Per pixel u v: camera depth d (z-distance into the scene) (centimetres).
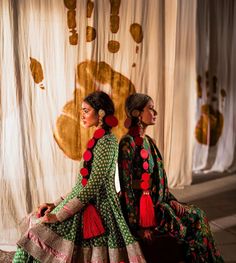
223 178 604
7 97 369
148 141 275
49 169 395
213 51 631
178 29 509
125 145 257
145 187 255
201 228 272
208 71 633
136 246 237
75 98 400
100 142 244
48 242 232
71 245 232
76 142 404
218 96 646
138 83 438
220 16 624
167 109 461
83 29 396
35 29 375
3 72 365
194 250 269
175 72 517
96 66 409
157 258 261
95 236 237
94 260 237
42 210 264
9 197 377
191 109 536
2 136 371
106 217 242
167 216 261
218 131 653
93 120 251
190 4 511
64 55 390
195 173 632
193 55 525
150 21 433
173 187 541
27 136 383
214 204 478
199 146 651
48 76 385
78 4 390
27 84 378
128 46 424
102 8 405
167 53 450
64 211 234
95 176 238
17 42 370
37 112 385
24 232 264
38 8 374
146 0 427
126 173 252
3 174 373
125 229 239
